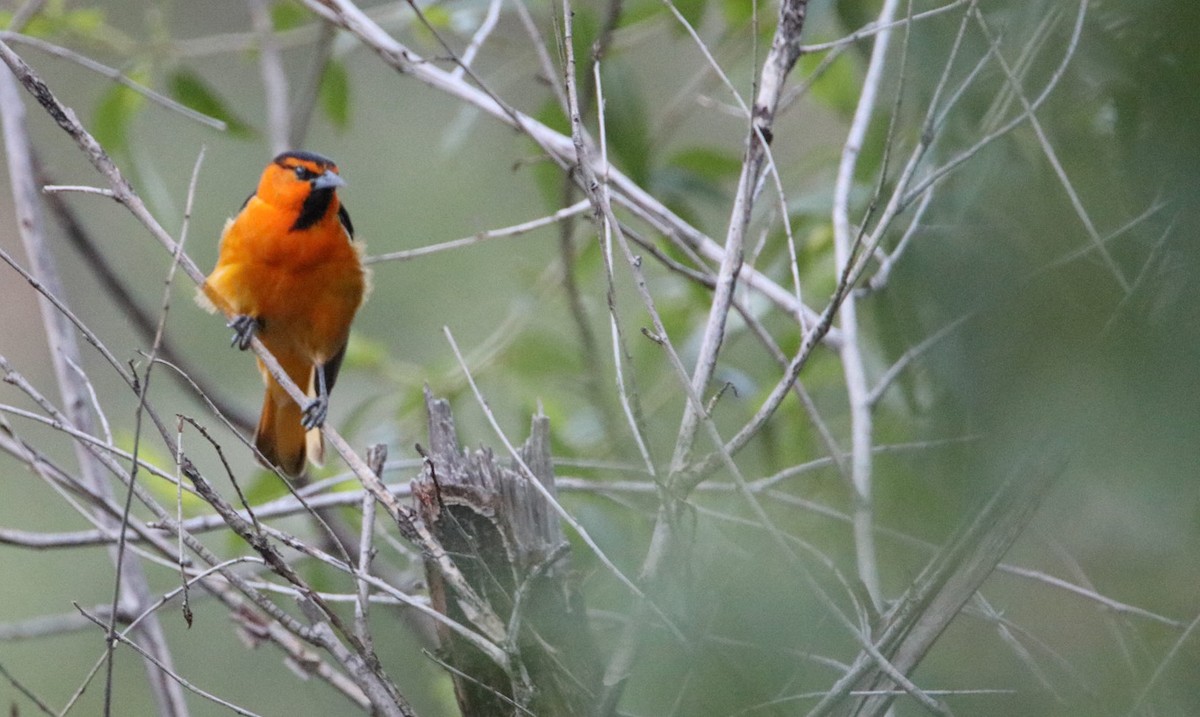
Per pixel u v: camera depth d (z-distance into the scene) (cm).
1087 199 670
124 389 1652
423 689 1066
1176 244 551
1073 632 668
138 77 1191
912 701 640
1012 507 574
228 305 998
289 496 990
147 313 1230
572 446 1115
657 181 1095
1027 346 600
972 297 683
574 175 822
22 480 1491
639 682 605
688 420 633
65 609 1411
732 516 731
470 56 946
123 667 1330
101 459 602
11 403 1664
